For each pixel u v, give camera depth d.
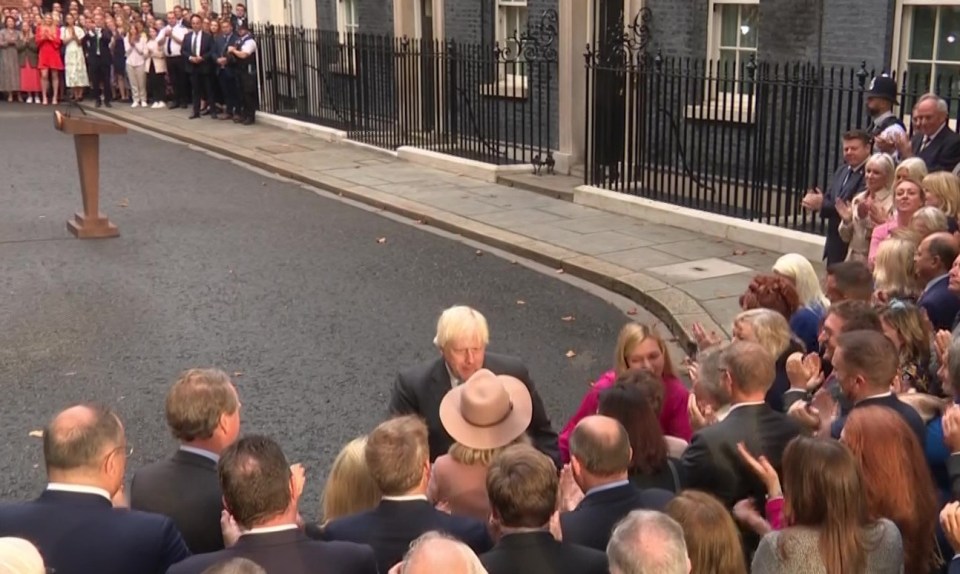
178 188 13.60
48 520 2.89
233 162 15.73
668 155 11.44
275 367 6.98
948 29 9.34
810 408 3.93
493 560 2.85
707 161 10.61
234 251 10.20
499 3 14.96
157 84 21.50
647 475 3.58
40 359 7.15
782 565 2.92
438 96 14.99
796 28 10.38
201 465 3.45
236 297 8.62
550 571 2.82
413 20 17.11
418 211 11.72
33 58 22.52
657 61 10.84
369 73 16.58
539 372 6.86
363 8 18.03
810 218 9.90
